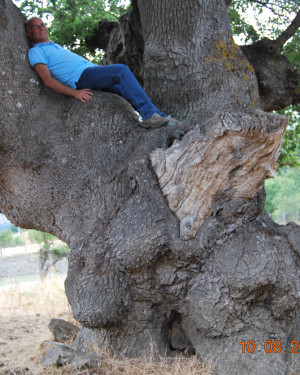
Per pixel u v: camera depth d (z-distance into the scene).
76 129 4.57
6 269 23.72
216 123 3.60
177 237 3.98
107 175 4.43
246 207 4.22
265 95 6.26
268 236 4.45
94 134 4.55
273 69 6.21
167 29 5.06
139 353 4.43
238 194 4.12
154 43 5.16
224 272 4.04
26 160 4.48
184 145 3.89
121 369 4.14
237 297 4.02
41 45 4.54
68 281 4.31
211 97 4.98
